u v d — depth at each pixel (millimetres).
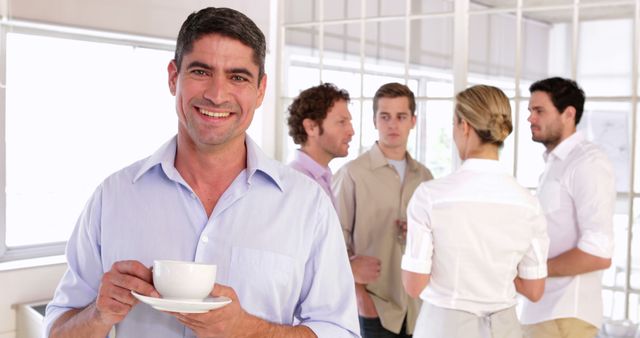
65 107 3135
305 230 1248
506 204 1858
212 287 1026
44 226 3129
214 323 1021
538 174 2826
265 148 3723
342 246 1298
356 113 3385
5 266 2770
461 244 1875
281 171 1283
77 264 1267
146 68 3406
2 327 2693
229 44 1126
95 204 1255
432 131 3107
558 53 5434
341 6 3410
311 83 3539
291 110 2434
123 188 1247
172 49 3426
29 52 2977
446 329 1901
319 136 2375
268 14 3682
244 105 1152
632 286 2635
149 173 1252
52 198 3154
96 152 3289
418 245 1938
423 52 3139
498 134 1861
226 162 1233
